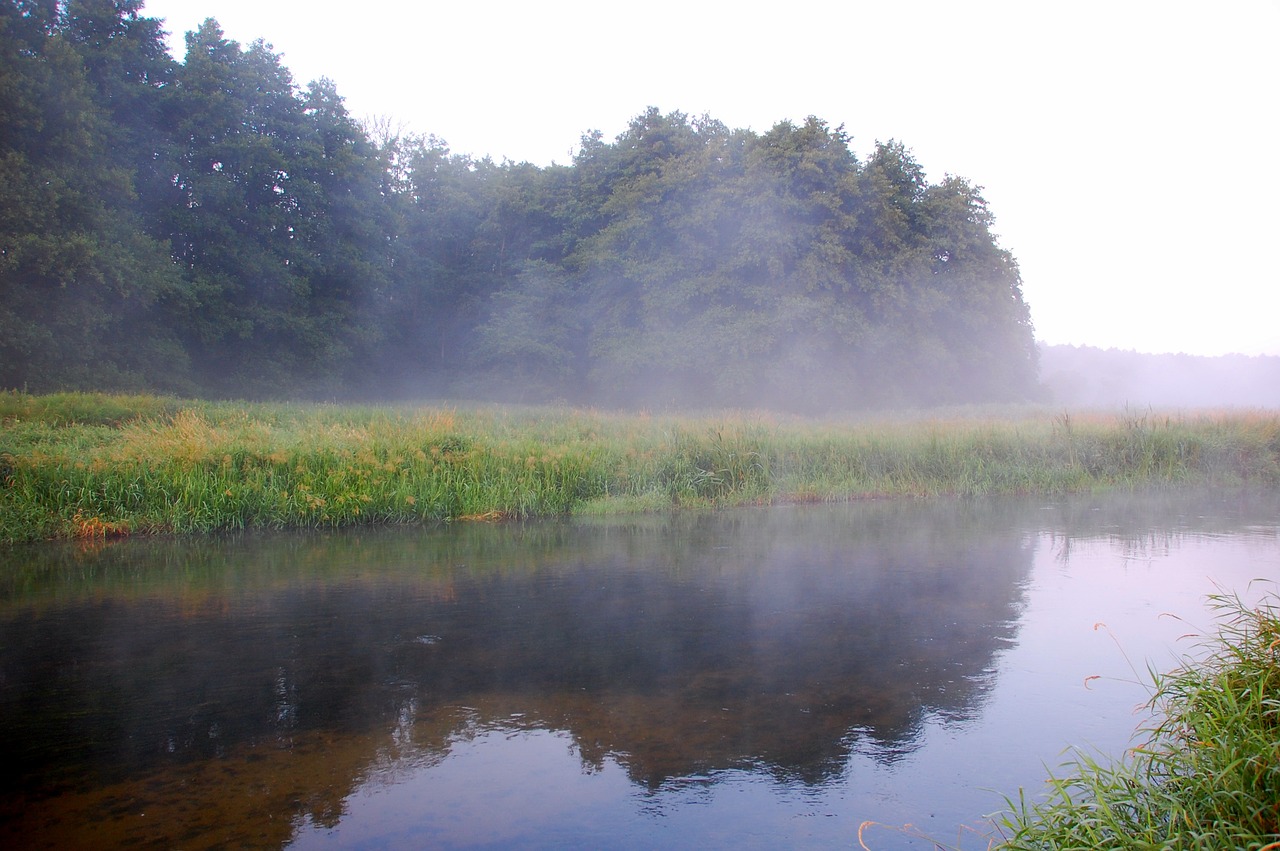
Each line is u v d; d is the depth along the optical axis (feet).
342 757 14.61
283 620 23.16
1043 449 58.90
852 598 25.53
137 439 43.47
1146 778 11.98
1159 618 23.02
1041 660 19.52
